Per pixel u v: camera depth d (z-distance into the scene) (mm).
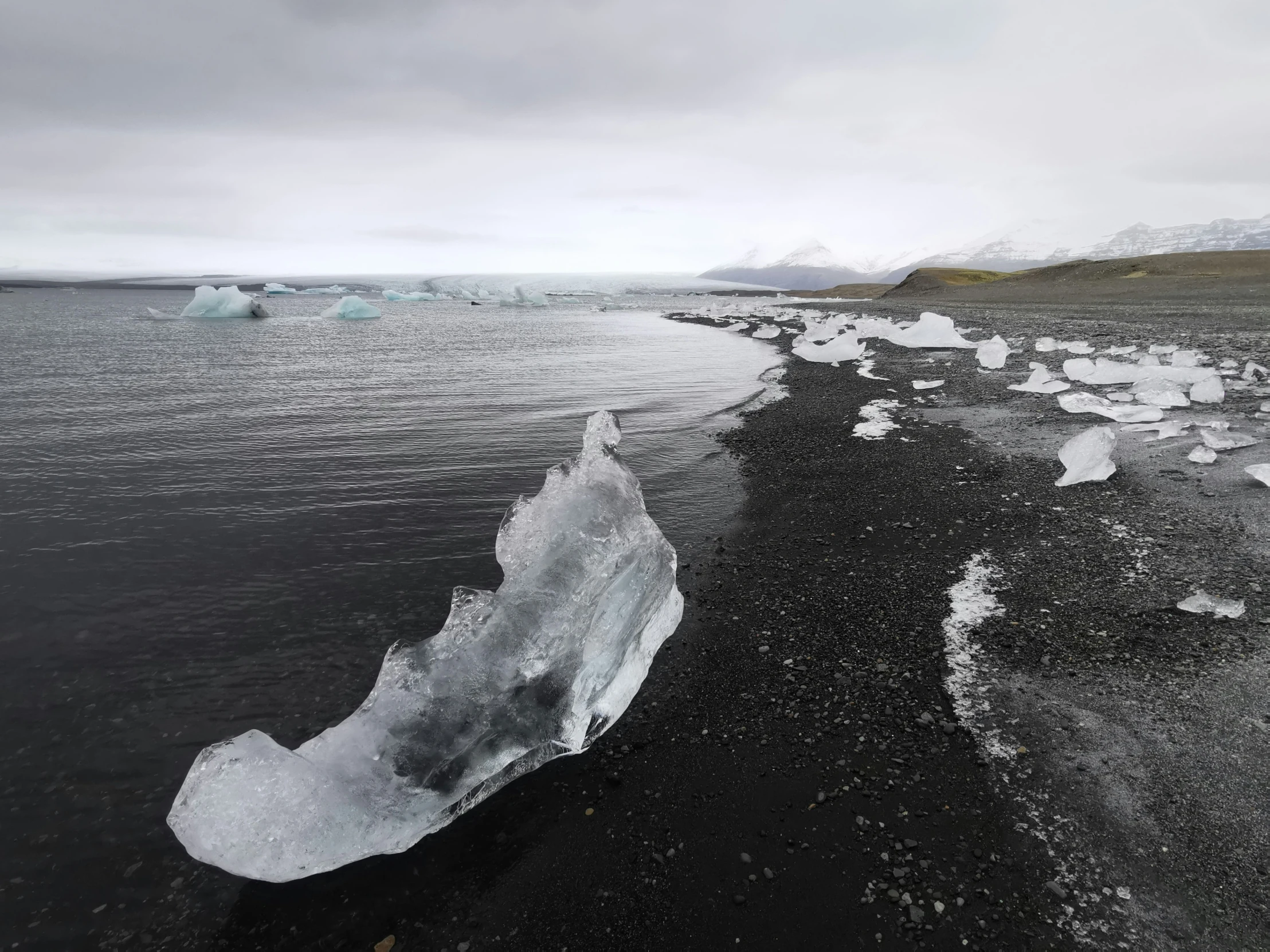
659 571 3732
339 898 2498
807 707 3406
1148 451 6812
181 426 9562
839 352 15977
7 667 3809
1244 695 3107
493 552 5363
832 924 2295
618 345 22469
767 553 5273
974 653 3676
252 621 4305
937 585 4496
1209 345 13273
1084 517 5363
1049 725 3080
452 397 12172
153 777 3047
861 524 5703
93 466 7531
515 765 3025
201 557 5207
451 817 2812
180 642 4078
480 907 2447
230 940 2355
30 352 18562
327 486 6926
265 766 2553
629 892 2467
